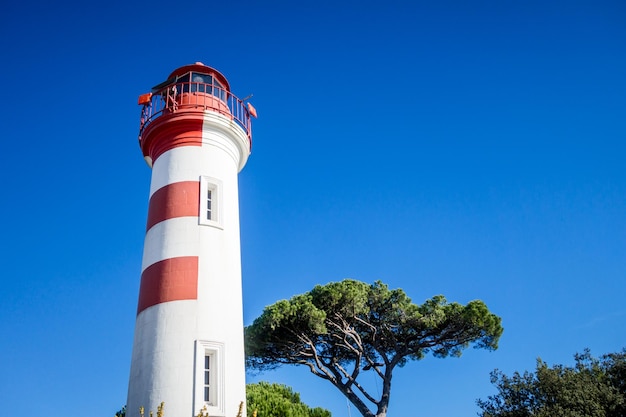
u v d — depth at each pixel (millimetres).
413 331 26625
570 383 23922
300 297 25359
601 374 25594
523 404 24172
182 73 19281
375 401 25078
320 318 23969
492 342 26750
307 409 27688
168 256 15773
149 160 19484
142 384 14188
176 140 17750
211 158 17625
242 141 18812
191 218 16328
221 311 15289
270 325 23938
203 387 14016
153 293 15391
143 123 18797
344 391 25156
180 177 17047
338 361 26656
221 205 17031
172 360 14164
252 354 25109
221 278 15789
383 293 26484
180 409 13562
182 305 14922
